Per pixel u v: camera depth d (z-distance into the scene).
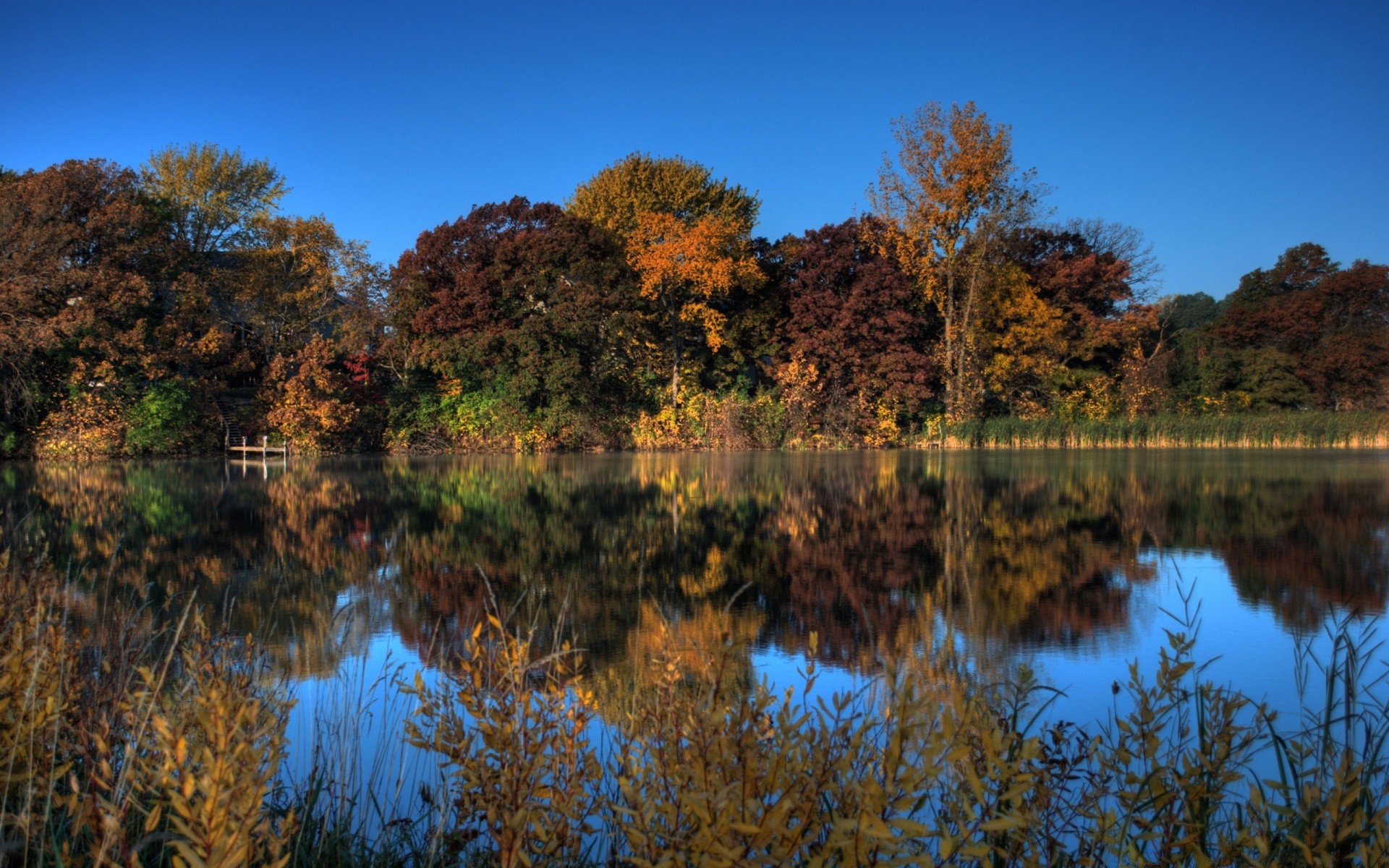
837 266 37.00
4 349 27.56
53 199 28.80
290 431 32.75
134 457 30.66
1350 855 2.11
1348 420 38.28
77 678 3.34
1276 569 9.29
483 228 35.19
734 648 2.26
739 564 9.66
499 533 12.07
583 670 5.30
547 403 35.25
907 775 1.78
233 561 9.79
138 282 29.69
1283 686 5.00
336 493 17.94
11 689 2.78
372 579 8.69
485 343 33.41
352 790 3.41
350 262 36.72
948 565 9.60
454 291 34.53
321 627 6.55
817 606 7.54
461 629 6.57
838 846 1.78
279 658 5.57
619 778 2.10
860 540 11.51
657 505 15.65
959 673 5.25
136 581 8.55
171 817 1.69
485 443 34.59
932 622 6.91
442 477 22.25
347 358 36.72
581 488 19.06
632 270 36.06
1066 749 3.55
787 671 5.39
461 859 2.75
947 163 36.91
